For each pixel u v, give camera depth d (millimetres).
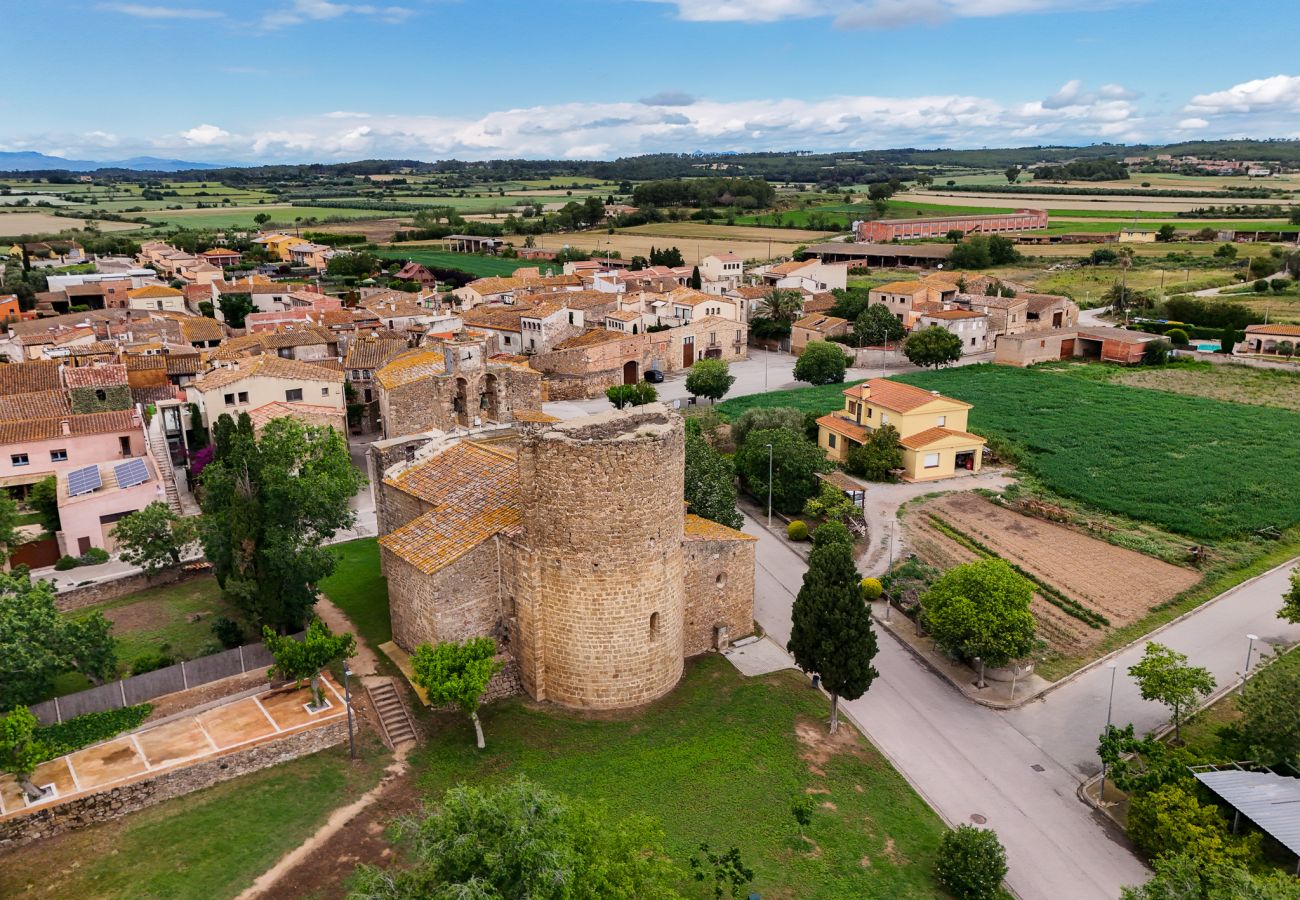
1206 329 148750
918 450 84562
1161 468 85750
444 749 40375
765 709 45656
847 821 38656
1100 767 44031
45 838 34125
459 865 24859
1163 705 48844
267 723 40188
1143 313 164500
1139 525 74000
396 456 55781
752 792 39531
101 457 74625
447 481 50500
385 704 42969
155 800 36125
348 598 54281
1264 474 83438
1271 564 66250
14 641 38000
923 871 36438
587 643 43219
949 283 174125
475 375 84438
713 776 40188
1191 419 101938
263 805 36219
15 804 34156
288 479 49656
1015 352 135375
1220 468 85125
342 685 43969
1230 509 75375
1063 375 127000
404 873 26984
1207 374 126375
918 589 61562
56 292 159250
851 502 73375
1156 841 37062
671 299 149000
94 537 64500
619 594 42688
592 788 38656
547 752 40719
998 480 85750
